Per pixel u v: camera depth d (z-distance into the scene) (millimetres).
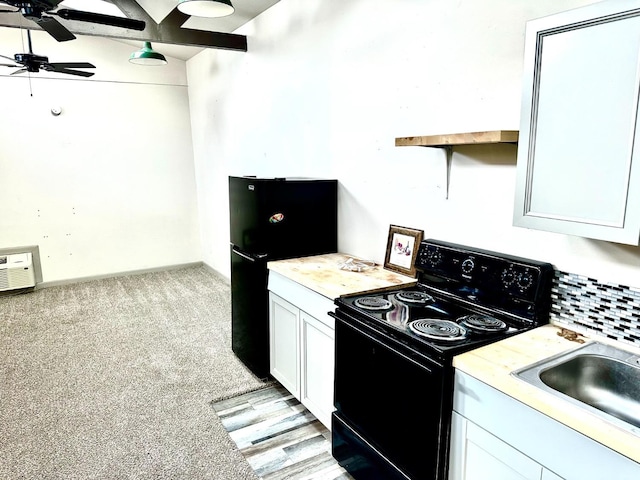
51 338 3795
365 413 1933
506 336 1661
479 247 2104
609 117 1254
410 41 2387
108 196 5594
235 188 3146
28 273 5051
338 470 2227
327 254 3104
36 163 5117
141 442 2414
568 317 1743
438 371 1516
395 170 2578
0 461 2252
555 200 1434
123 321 4199
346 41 2877
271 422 2623
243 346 3264
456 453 1546
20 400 2818
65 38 3014
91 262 5609
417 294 2170
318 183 3004
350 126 2924
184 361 3373
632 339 1560
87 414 2674
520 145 1517
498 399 1363
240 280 3180
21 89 4922
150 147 5777
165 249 6086
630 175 1219
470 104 2090
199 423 2596
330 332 2227
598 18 1245
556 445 1204
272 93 3865
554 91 1393
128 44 5406
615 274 1594
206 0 2432
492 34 1954
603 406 1510
